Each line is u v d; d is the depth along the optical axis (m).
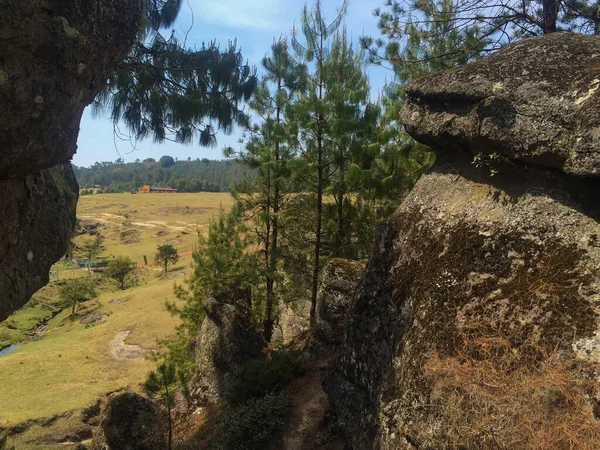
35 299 45.62
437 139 5.85
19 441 17.81
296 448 8.14
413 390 4.59
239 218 14.20
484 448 3.63
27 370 24.97
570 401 3.34
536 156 4.52
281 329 16.97
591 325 3.55
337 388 6.52
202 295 15.65
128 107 8.86
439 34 11.05
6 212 5.23
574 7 10.46
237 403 10.84
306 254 13.26
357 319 6.22
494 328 4.14
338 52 11.91
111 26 5.17
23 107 4.38
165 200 128.50
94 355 26.97
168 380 11.06
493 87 4.98
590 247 3.99
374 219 12.22
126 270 52.28
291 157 12.41
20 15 4.10
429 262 5.32
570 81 4.52
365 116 11.26
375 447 5.04
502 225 4.75
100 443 12.36
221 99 8.95
